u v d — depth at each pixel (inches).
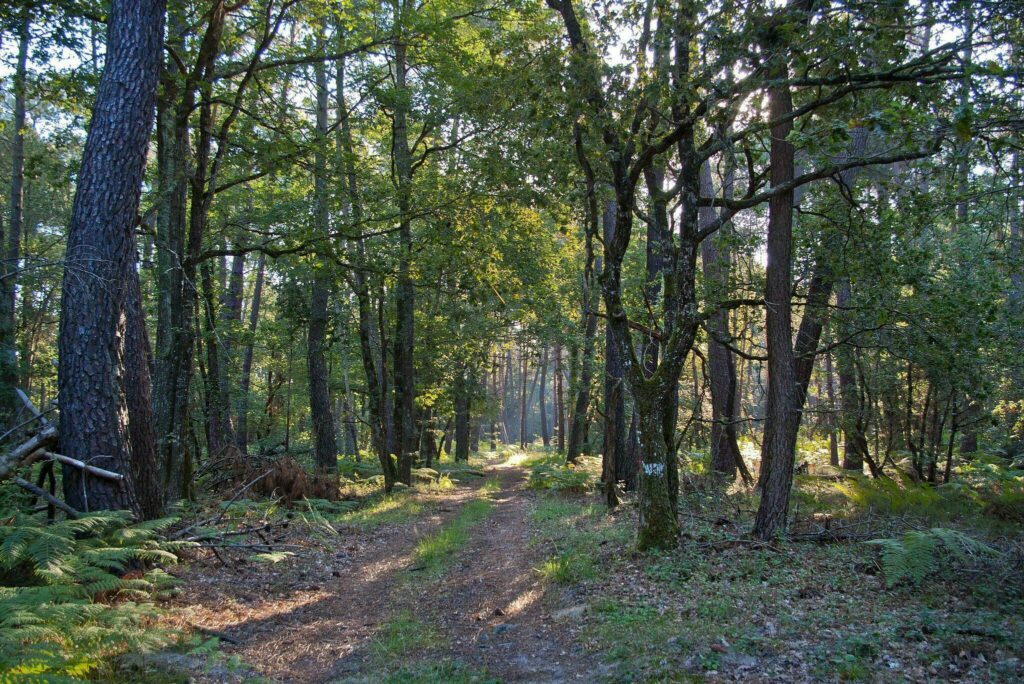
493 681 210.5
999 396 540.4
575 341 804.6
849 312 422.6
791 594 264.2
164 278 486.9
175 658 213.5
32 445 284.7
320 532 454.3
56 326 917.8
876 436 642.8
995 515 432.1
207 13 440.8
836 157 396.5
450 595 318.7
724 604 250.7
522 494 722.2
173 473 468.4
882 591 262.5
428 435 1139.9
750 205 362.3
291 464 620.7
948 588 262.4
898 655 195.8
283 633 263.1
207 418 721.6
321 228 526.6
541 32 390.6
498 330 879.7
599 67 351.6
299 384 1099.3
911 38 319.9
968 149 311.9
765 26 323.9
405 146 697.0
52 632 173.2
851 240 403.5
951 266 472.7
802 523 387.2
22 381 733.9
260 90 509.0
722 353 625.0
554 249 774.5
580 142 374.0
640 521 350.3
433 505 629.9
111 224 294.5
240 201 682.2
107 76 299.4
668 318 373.4
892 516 412.5
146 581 250.4
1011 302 447.8
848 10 305.1
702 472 631.2
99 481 285.6
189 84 440.1
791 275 405.4
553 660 225.8
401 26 518.3
